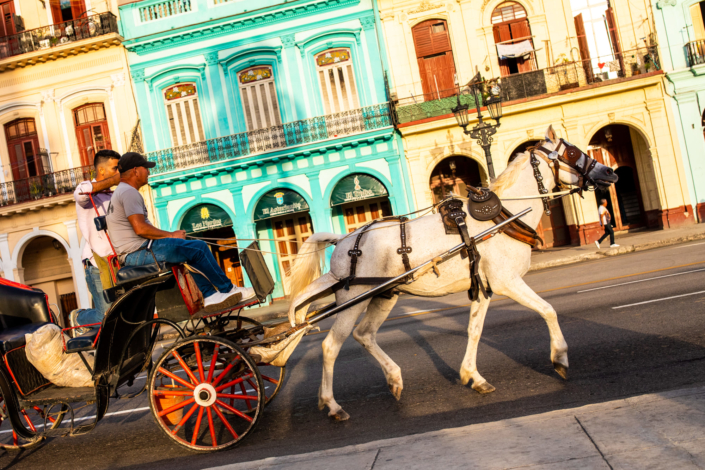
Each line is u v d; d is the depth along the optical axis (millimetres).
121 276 4676
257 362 4965
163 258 4859
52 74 20984
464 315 9312
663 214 19047
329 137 19656
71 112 21031
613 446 2943
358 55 19844
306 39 19938
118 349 4895
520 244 5004
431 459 3229
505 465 2957
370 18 19750
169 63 20594
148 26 20609
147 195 20328
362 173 19766
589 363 5262
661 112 18922
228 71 20312
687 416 3148
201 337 4695
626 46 19406
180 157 20297
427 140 19484
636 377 4668
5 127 21453
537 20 19562
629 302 7609
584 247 18234
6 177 21375
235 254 21281
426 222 5109
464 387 5262
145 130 20703
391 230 5145
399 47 19812
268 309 17844
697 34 19109
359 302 5043
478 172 20531
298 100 20062
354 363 7070
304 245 5613
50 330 5074
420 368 6234
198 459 4547
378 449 3557
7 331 5090
